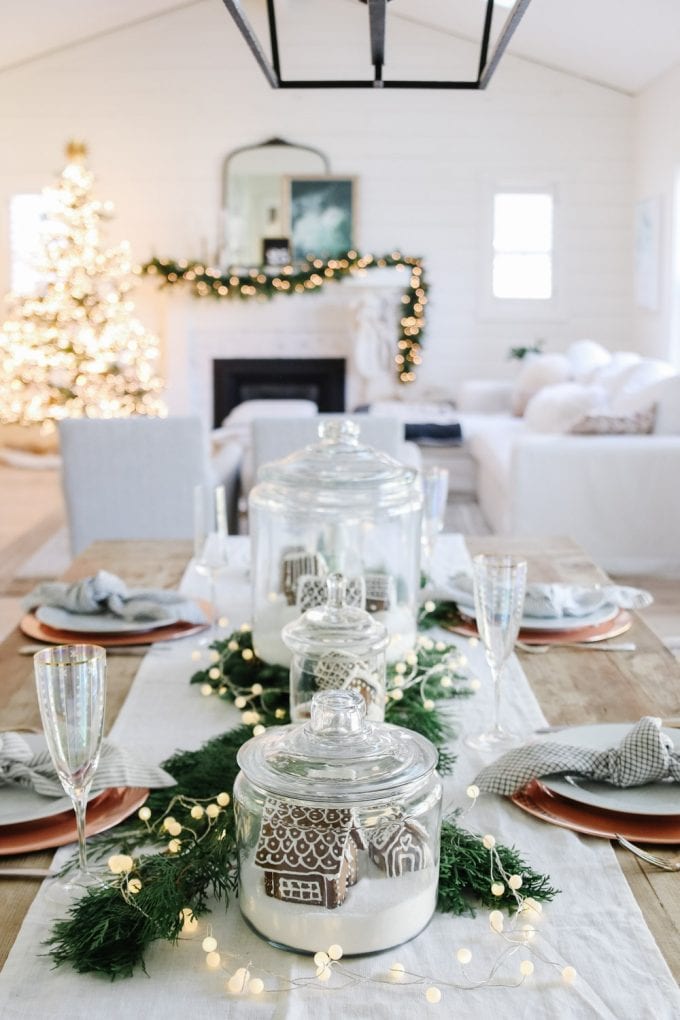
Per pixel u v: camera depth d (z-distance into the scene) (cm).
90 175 882
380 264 935
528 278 952
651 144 870
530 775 139
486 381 905
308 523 173
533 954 108
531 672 191
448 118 934
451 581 230
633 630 214
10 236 953
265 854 107
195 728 167
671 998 102
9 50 884
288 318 945
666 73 819
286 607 174
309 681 139
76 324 895
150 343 914
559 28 808
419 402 920
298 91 932
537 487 541
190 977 106
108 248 950
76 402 891
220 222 943
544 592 212
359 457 182
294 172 939
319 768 107
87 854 128
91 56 930
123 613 212
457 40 923
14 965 108
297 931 107
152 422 486
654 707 176
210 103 934
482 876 118
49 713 115
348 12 922
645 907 118
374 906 107
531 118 931
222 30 927
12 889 122
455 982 104
